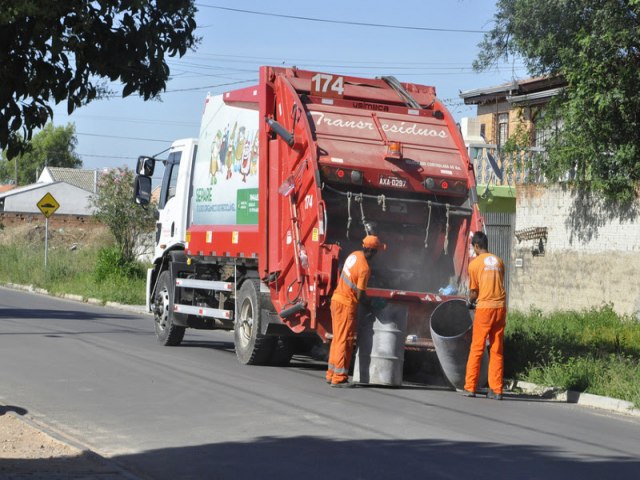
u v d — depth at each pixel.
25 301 29.23
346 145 12.89
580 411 11.07
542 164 21.16
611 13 17.11
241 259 14.76
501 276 11.80
